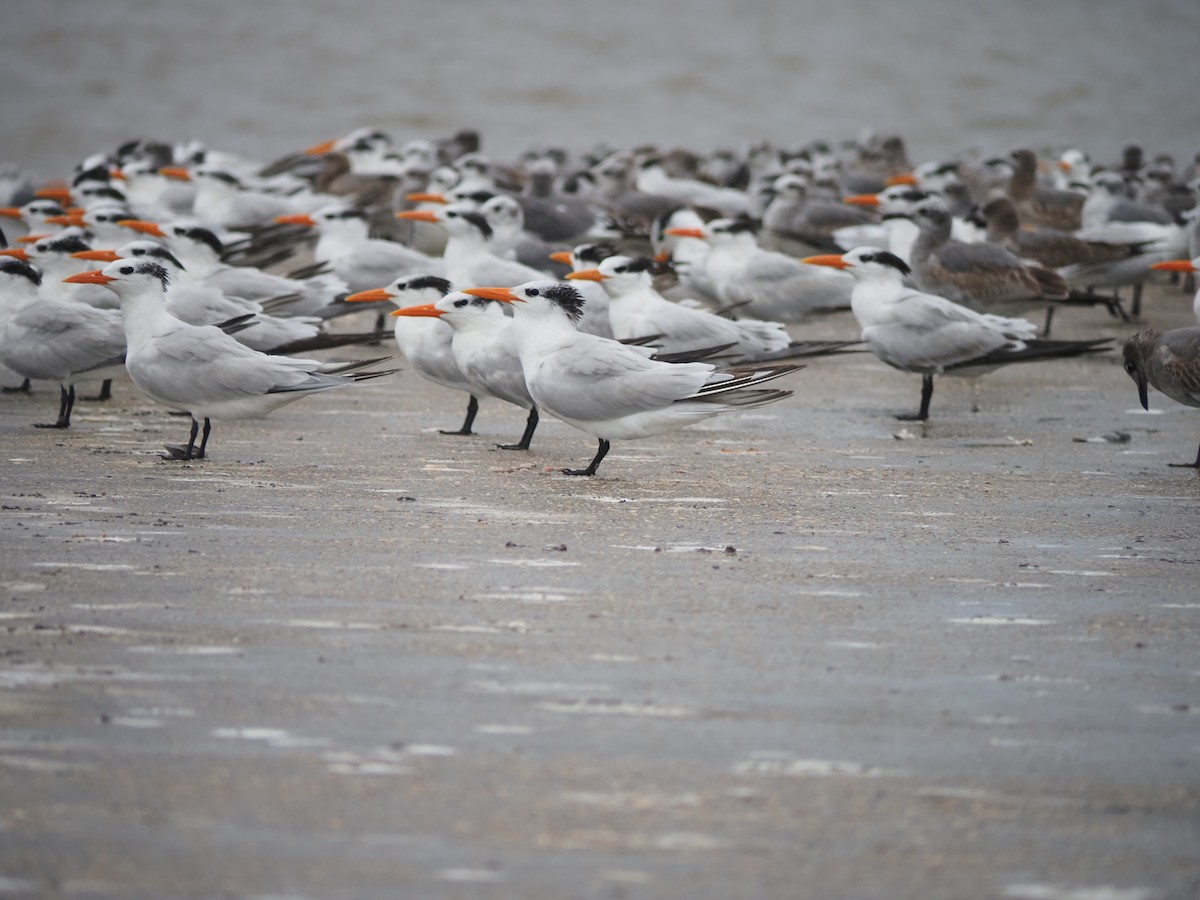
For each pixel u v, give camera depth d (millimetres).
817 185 37156
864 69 76500
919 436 17469
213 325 16516
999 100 70625
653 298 18672
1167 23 87938
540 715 8719
